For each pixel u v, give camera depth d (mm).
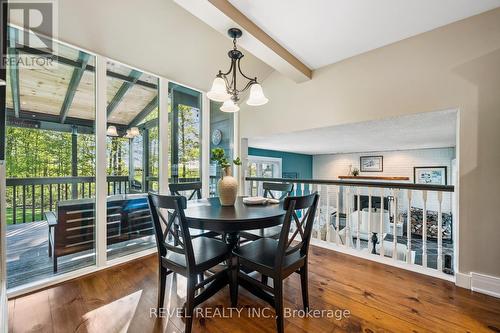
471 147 1964
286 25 2154
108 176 2500
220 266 2332
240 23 1986
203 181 3494
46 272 2111
